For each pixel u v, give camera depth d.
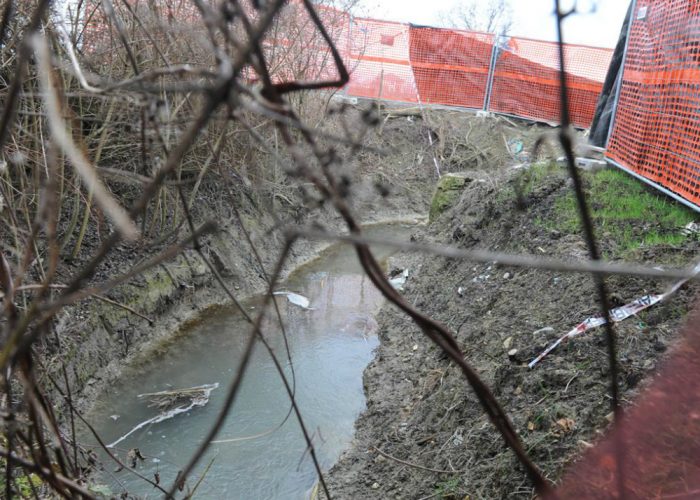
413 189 13.04
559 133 0.71
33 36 0.72
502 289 5.39
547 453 3.07
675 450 1.35
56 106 0.65
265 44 7.57
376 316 7.62
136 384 5.77
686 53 5.20
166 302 6.84
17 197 3.43
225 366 6.23
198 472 4.61
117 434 4.99
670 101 5.46
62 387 4.89
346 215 0.77
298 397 5.70
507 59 13.94
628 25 6.50
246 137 6.84
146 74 0.79
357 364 6.40
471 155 13.32
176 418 5.27
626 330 3.52
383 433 4.86
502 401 3.82
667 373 1.47
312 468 4.70
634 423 1.43
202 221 7.67
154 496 4.25
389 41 14.27
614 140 6.72
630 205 5.48
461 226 7.52
